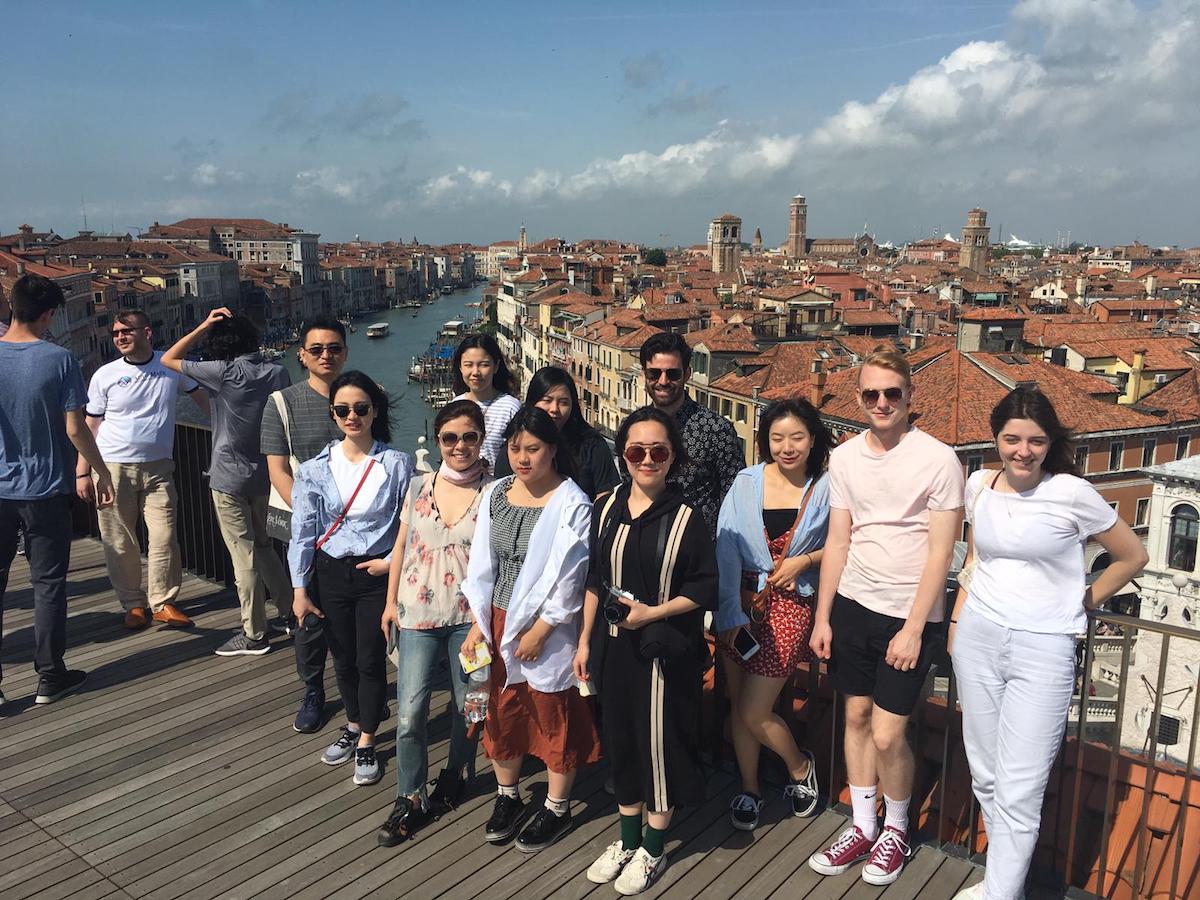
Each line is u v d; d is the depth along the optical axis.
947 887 4.35
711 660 5.55
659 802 4.28
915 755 4.89
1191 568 26.28
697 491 5.20
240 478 6.65
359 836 4.82
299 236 185.75
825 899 4.27
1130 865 4.36
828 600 4.46
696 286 113.56
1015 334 54.19
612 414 67.94
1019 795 3.89
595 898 4.31
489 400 6.28
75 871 4.54
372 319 197.75
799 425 4.48
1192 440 41.09
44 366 6.03
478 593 4.60
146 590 8.44
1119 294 116.25
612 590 4.27
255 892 4.38
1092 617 3.99
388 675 6.82
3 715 6.14
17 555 9.30
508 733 4.64
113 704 6.30
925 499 4.13
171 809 5.07
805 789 4.89
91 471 7.24
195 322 130.62
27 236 135.12
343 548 5.17
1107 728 21.70
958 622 4.11
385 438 5.44
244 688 6.55
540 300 99.25
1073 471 3.86
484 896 4.34
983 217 174.00
